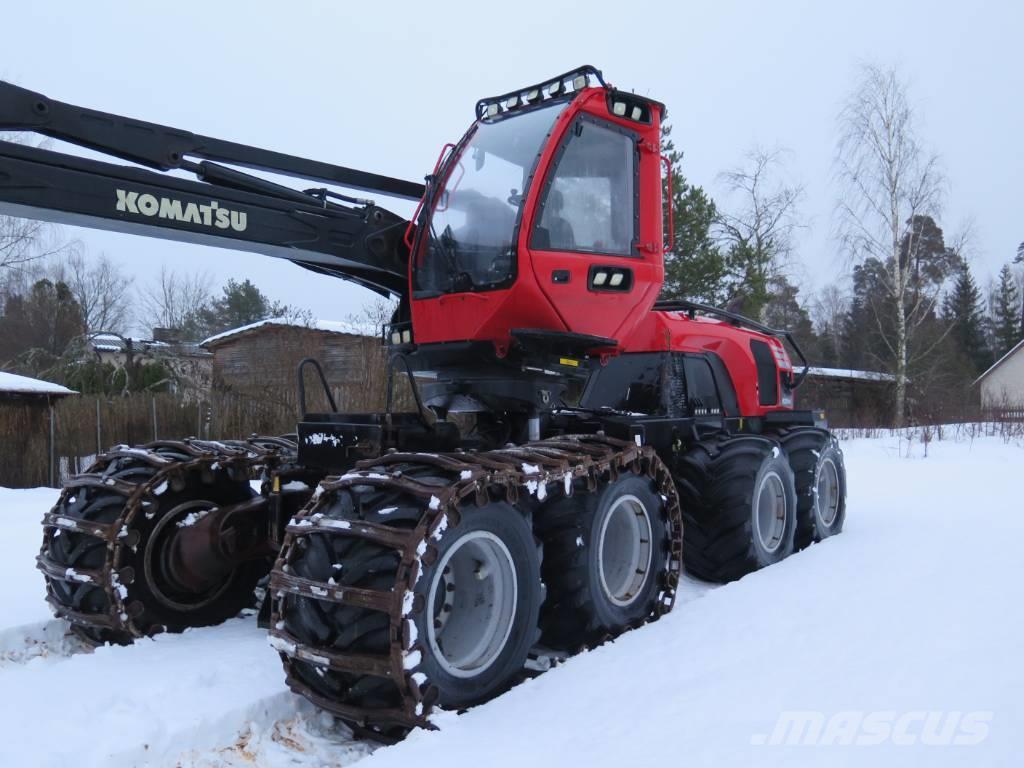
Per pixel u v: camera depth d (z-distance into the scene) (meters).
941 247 32.75
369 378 12.32
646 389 5.77
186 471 4.19
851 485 10.04
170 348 20.64
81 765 2.69
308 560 3.11
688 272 20.45
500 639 3.32
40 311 32.69
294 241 3.98
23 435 12.86
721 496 5.16
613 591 4.19
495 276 4.01
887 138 26.09
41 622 4.23
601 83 4.28
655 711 3.03
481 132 4.41
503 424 4.56
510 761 2.65
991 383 41.12
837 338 45.09
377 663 2.88
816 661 3.46
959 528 6.42
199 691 3.24
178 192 3.58
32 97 3.34
